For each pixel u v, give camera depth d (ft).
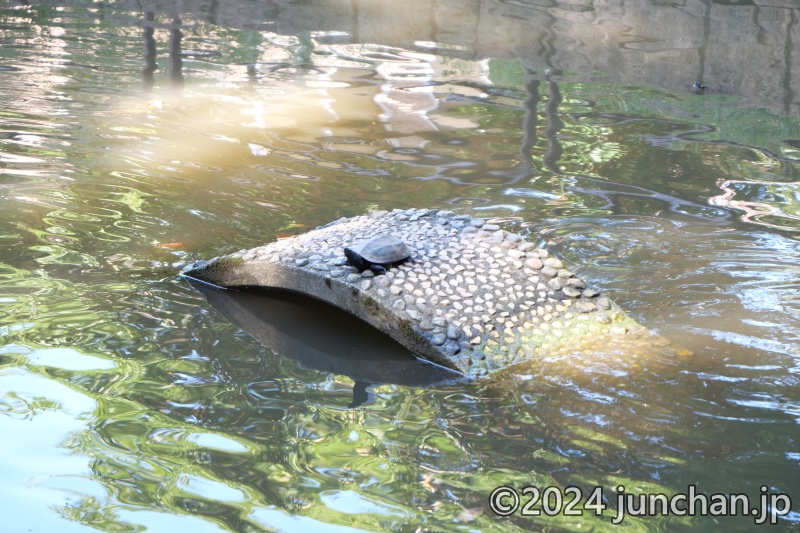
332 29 27.91
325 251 10.71
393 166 16.14
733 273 11.34
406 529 6.20
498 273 10.27
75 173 14.90
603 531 6.20
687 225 13.29
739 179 15.75
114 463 6.89
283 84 21.79
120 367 8.59
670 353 9.13
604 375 8.72
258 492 6.59
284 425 7.67
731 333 9.59
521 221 13.32
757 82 22.88
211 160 16.07
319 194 14.44
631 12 30.37
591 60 24.75
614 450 7.36
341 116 19.39
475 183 15.26
